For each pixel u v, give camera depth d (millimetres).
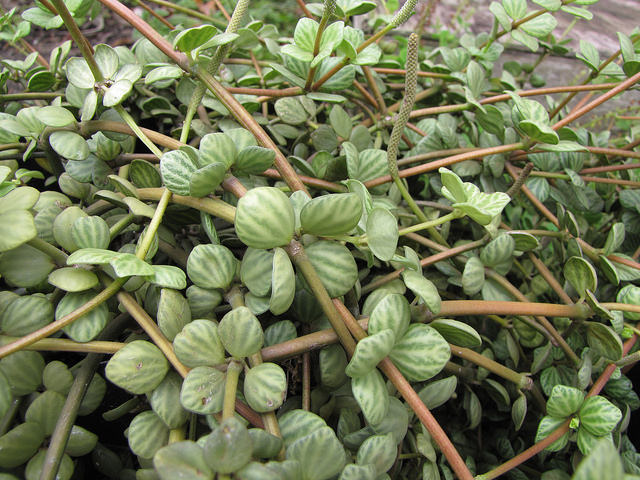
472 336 184
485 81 353
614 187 329
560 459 261
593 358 259
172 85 332
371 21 447
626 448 248
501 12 312
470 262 233
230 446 132
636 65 276
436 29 605
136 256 182
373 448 163
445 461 239
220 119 304
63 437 167
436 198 339
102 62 219
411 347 177
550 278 263
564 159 304
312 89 265
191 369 169
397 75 375
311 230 179
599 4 783
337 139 289
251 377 161
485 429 297
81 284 172
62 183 239
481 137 307
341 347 193
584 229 326
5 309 177
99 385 192
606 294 299
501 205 210
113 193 203
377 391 165
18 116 238
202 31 194
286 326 196
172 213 230
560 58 645
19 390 183
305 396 194
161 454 136
